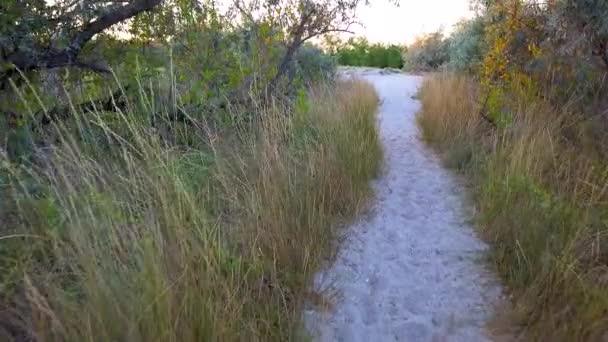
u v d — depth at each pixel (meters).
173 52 5.76
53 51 4.65
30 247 2.52
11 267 2.44
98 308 2.16
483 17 8.04
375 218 4.26
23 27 4.16
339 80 10.27
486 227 3.93
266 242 3.25
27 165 3.52
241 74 5.55
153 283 2.28
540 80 5.57
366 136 5.64
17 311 2.25
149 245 2.35
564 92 5.44
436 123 6.61
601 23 4.85
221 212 3.42
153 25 5.58
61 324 2.05
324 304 3.02
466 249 3.74
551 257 3.05
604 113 5.02
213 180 3.88
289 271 3.15
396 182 5.16
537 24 5.57
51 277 2.39
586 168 4.16
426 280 3.38
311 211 3.68
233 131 4.73
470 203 4.46
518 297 3.04
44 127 4.37
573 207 3.57
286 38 6.58
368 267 3.52
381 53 19.11
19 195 2.82
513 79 5.74
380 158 5.55
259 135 4.45
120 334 2.13
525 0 5.68
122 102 4.85
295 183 3.73
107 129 3.23
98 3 4.71
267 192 3.56
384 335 2.83
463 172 5.28
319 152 4.39
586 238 3.22
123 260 2.43
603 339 2.55
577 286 2.82
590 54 5.17
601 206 3.65
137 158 3.39
